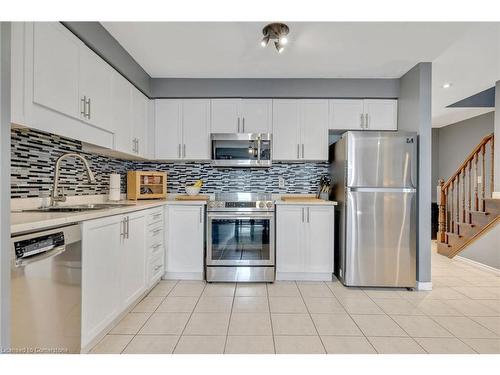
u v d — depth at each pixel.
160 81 3.30
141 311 2.33
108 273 1.89
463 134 5.59
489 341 1.93
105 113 2.30
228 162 3.25
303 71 3.10
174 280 3.12
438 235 4.58
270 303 2.52
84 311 1.63
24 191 1.88
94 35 2.09
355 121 3.31
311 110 3.34
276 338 1.94
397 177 2.86
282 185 3.66
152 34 2.35
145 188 3.34
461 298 2.68
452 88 3.63
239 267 3.04
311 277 3.12
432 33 2.32
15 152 1.80
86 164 2.12
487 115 5.00
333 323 2.16
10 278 1.10
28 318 1.22
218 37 2.40
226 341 1.89
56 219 1.38
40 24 1.57
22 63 1.45
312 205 3.08
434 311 2.39
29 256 1.21
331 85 3.28
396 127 3.31
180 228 3.10
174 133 3.36
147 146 3.30
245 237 3.06
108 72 2.35
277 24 2.17
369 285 2.88
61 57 1.75
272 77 3.28
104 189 2.96
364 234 2.88
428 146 2.88
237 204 3.24
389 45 2.53
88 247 1.65
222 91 3.30
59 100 1.73
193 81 3.31
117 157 3.15
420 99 2.87
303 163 3.66
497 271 3.43
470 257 3.91
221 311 2.35
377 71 3.09
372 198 2.87
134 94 2.90
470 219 4.02
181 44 2.52
